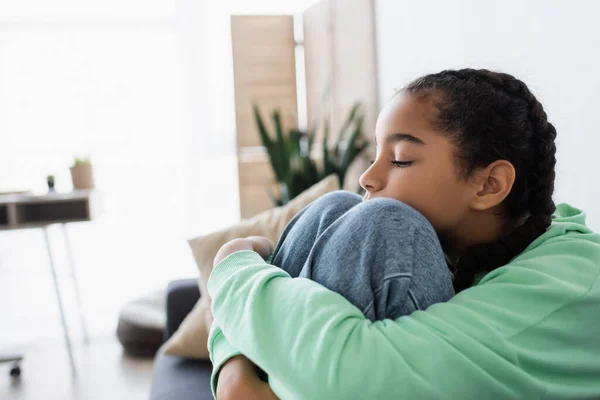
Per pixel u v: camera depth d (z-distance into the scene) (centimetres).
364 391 55
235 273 69
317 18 466
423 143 69
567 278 66
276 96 477
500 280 66
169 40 538
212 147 530
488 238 75
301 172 347
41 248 540
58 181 538
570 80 179
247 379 67
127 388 282
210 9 520
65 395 277
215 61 524
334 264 63
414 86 73
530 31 203
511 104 72
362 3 421
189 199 538
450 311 60
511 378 58
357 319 58
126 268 504
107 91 541
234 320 65
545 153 74
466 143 69
